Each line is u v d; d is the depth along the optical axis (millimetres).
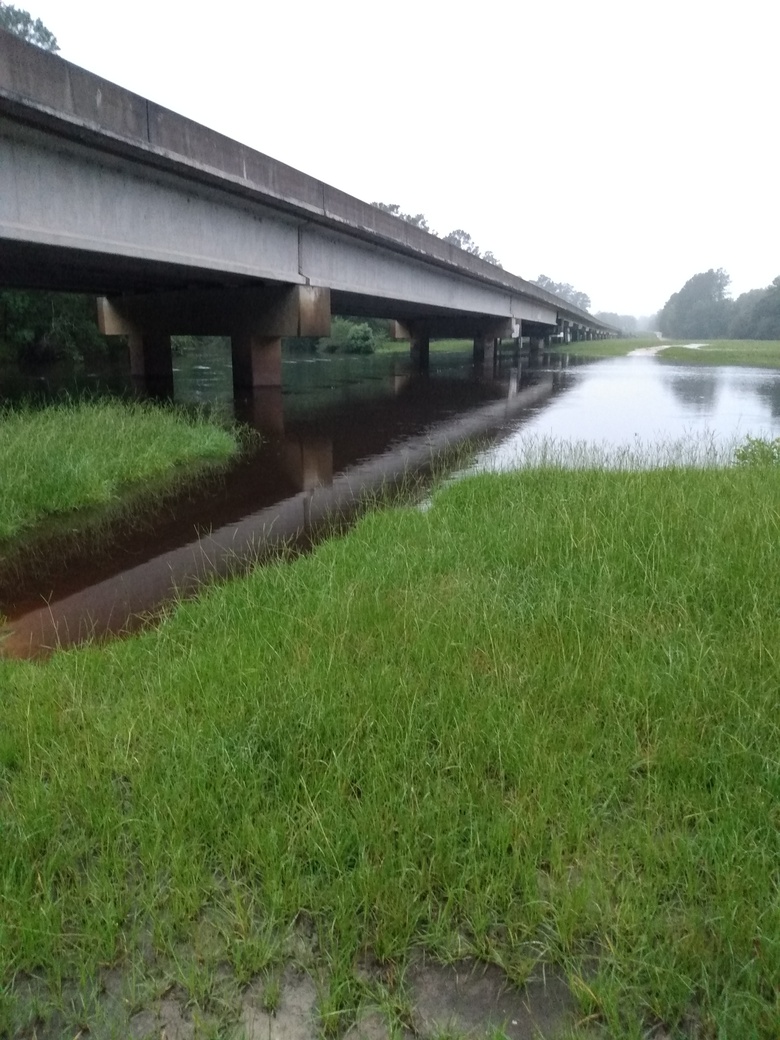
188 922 2152
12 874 2299
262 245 15172
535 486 7301
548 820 2473
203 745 2898
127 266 13500
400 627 3871
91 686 3559
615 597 4176
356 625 3900
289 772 2760
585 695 3184
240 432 13359
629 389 23953
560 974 2043
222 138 12492
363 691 3209
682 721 2943
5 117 8781
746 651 3455
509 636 3744
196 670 3484
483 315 33938
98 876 2285
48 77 8984
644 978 1970
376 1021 1925
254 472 10227
